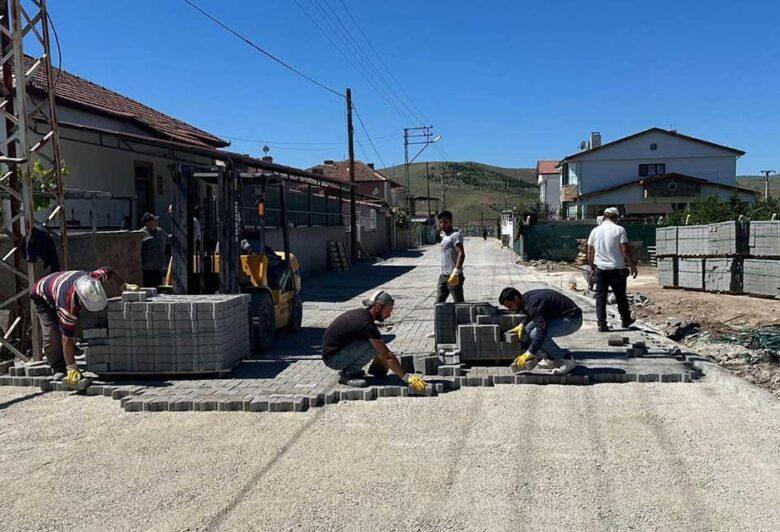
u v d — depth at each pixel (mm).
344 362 7156
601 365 7875
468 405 6578
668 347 9062
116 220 16031
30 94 13070
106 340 7684
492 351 7922
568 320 7273
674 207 45344
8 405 6922
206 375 7801
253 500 4539
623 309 10461
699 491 4516
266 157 34188
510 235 47875
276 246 20312
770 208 23000
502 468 4980
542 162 71375
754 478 4711
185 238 9250
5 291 9062
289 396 6742
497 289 18562
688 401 6578
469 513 4270
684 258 16750
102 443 5734
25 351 8898
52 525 4246
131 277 10844
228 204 9172
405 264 32062
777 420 5953
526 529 4043
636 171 49344
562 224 31031
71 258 9531
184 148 12945
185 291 9219
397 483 4758
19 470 5160
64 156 14297
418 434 5781
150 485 4832
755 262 14555
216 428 6074
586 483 4680
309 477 4906
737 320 12117
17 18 7941
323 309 14766
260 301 9258
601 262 10281
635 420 6020
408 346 9758
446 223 9672
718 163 48656
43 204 10680
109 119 15906
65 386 7430
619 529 4016
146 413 6590
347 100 32844
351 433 5852
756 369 8094
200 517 4305
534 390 7062
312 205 25922
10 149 8758
